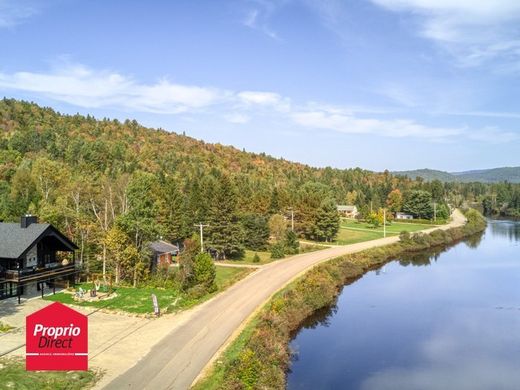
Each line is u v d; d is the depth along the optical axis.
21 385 21.56
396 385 30.23
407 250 92.94
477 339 39.91
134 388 22.33
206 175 143.88
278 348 31.73
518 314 47.53
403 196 163.25
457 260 82.19
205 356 26.94
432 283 62.75
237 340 30.02
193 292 42.16
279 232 85.19
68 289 43.47
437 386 30.34
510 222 162.62
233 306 39.19
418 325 43.72
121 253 46.72
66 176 78.62
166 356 26.77
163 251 60.56
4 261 39.72
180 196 81.31
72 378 22.91
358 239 99.81
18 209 62.44
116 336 30.17
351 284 62.28
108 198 60.72
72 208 60.09
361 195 179.62
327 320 45.34
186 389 22.39
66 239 43.78
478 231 127.38
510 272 70.44
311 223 93.69
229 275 56.06
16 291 40.84
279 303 40.53
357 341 39.03
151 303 39.00
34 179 76.12
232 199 72.00
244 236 75.31
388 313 47.84
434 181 193.12
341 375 31.69
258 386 25.28
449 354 36.28
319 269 59.34
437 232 107.88
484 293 56.78
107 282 47.44
